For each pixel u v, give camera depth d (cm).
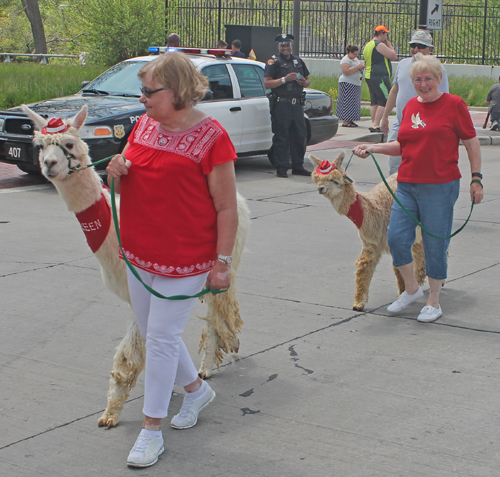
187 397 364
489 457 330
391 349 465
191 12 2661
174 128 311
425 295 581
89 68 2370
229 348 428
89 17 2562
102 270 369
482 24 2841
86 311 539
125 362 360
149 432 328
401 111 725
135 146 320
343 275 636
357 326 509
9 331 496
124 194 322
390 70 1645
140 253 320
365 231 528
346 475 315
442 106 491
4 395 398
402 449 337
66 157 346
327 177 513
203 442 346
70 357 453
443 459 328
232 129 1106
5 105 1697
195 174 308
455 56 2819
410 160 499
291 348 468
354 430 357
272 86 1113
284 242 750
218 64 1113
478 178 499
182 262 316
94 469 322
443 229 500
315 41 2789
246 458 331
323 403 388
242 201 421
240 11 2695
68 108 982
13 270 639
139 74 305
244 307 548
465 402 388
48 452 337
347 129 1744
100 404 388
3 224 812
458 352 459
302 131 1151
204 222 317
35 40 3475
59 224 819
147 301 332
